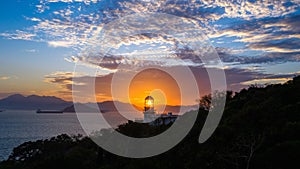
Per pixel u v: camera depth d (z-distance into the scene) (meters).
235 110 31.64
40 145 38.88
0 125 107.62
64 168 29.38
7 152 51.31
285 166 19.78
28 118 158.12
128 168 25.67
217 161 22.64
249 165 21.00
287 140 21.45
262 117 25.42
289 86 32.81
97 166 29.59
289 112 25.78
